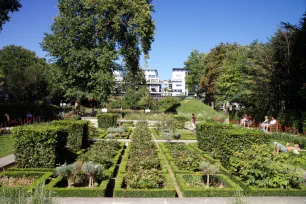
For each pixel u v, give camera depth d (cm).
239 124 3016
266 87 2919
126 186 708
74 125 1229
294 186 683
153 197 630
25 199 420
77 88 2669
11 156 1051
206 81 4884
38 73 4016
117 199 600
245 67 3691
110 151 1095
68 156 1020
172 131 1812
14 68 3997
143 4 2755
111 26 2780
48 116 3005
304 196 643
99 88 2581
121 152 1223
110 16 2694
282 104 2967
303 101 2633
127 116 3278
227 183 704
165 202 583
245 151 758
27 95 4069
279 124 2288
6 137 1652
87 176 717
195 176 780
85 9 2722
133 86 5012
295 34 2633
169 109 3988
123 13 2641
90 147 1252
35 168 811
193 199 606
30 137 840
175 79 11306
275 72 2839
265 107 2953
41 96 4275
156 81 11744
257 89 2984
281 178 666
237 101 3922
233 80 3825
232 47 4819
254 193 643
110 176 784
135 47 2873
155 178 704
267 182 662
